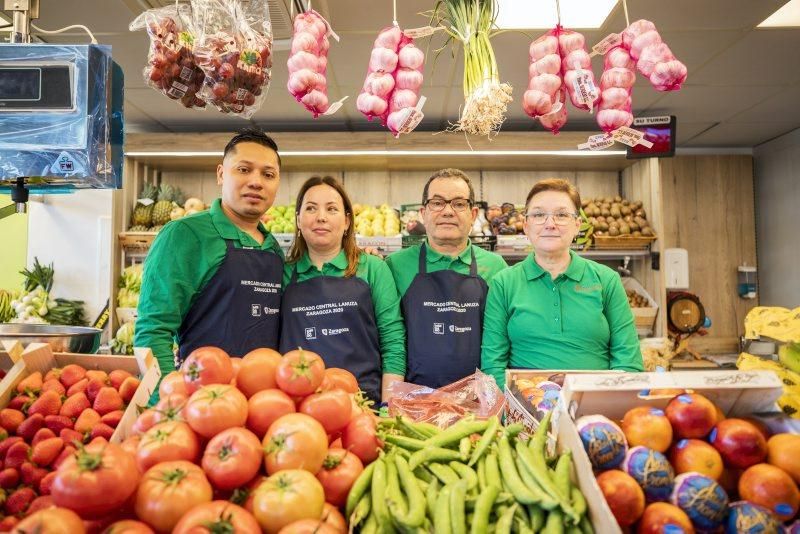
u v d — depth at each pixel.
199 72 1.57
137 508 0.70
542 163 4.09
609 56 1.81
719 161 4.73
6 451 0.92
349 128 4.10
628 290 3.94
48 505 0.75
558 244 1.81
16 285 4.30
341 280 1.88
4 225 4.29
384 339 1.95
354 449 0.91
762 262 4.63
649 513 0.76
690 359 3.97
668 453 0.85
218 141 3.64
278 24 2.41
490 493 0.81
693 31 2.66
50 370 1.13
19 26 1.60
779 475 0.77
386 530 0.77
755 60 2.99
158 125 3.94
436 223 2.09
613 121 1.76
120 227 3.62
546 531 0.75
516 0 2.37
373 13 2.43
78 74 1.40
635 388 0.87
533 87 1.78
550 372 1.38
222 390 0.84
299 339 1.81
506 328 1.94
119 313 3.49
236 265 1.75
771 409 0.88
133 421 1.00
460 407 1.31
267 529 0.71
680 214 4.70
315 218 1.85
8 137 1.38
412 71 1.75
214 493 0.77
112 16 2.45
